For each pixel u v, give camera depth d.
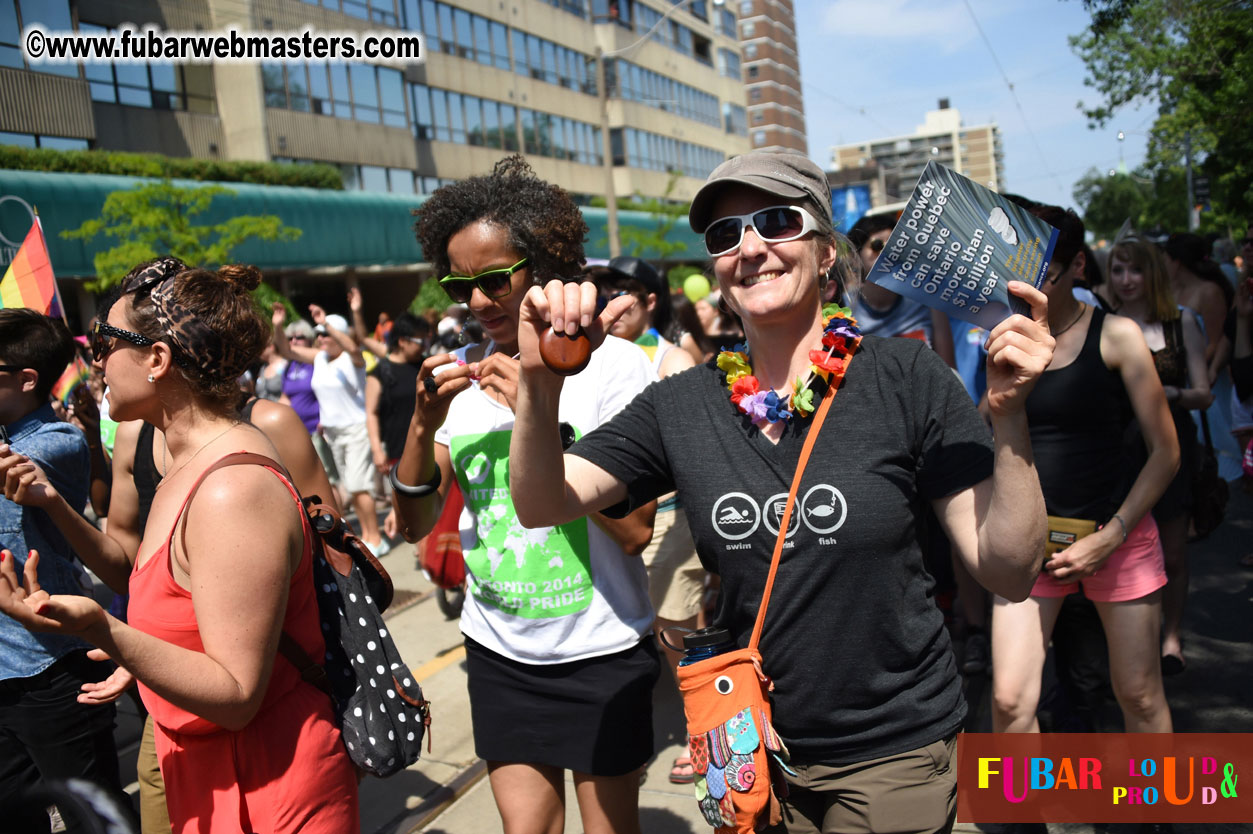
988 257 1.69
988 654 4.42
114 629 1.58
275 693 1.90
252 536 1.75
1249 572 5.50
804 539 1.75
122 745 4.14
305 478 2.60
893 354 1.83
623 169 41.66
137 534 2.85
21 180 17.11
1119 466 2.76
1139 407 2.68
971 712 4.02
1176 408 4.09
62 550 2.68
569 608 2.31
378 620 2.06
